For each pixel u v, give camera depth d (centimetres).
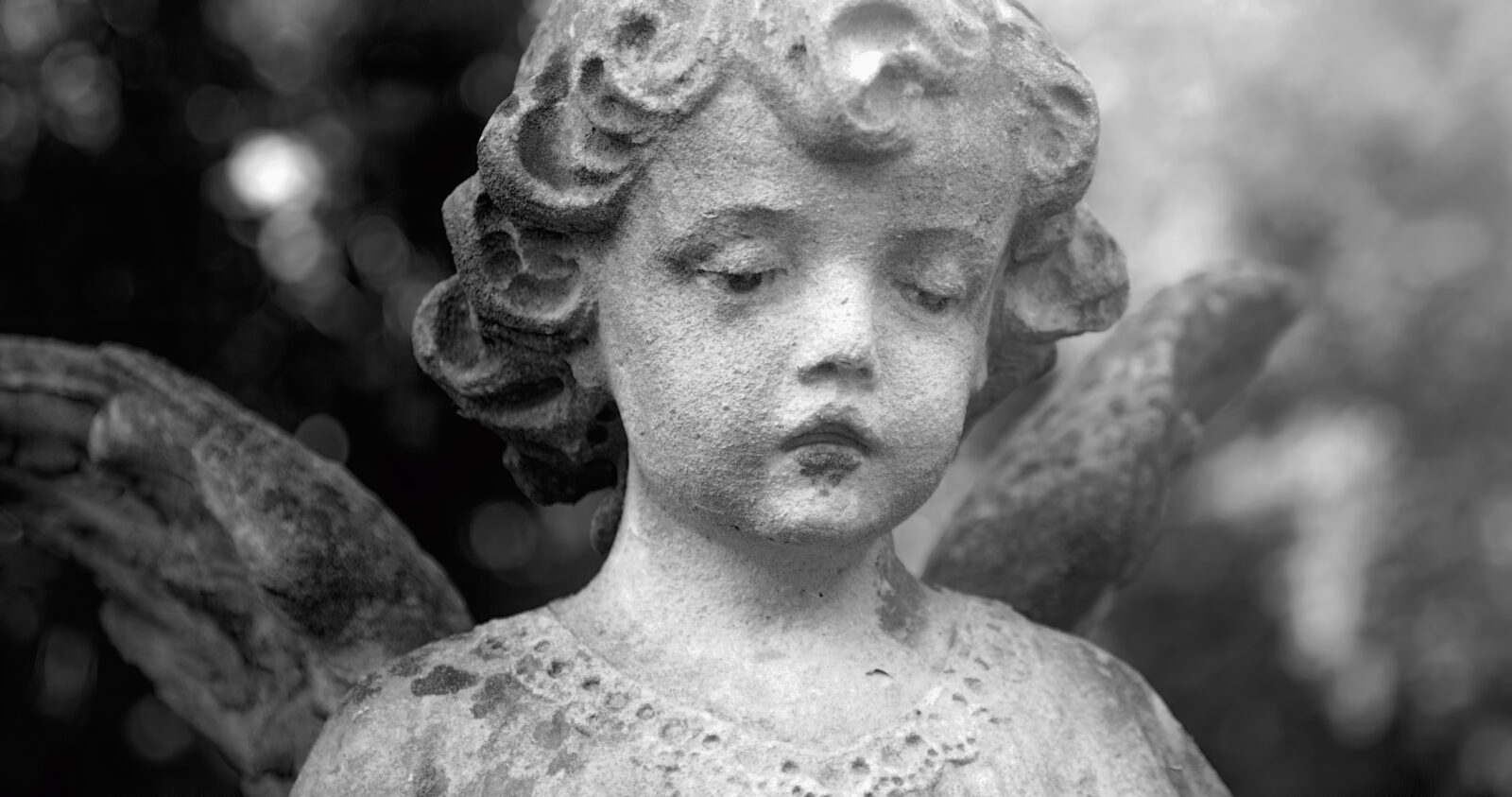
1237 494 412
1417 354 395
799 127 131
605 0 140
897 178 134
